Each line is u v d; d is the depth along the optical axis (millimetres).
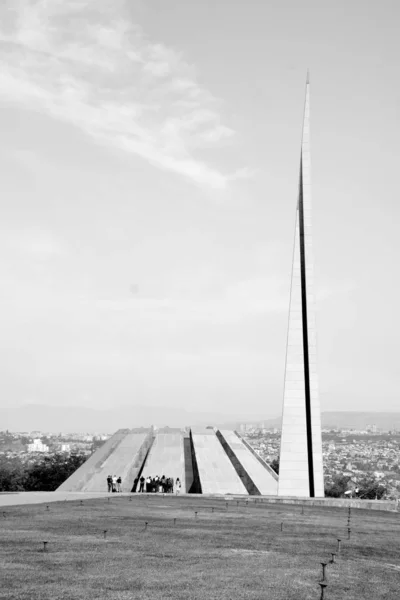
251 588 19000
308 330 59969
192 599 17281
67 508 38156
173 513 37469
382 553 27359
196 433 91938
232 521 35000
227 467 67000
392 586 20875
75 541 25594
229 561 23078
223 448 81688
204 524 33000
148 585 18625
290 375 60062
